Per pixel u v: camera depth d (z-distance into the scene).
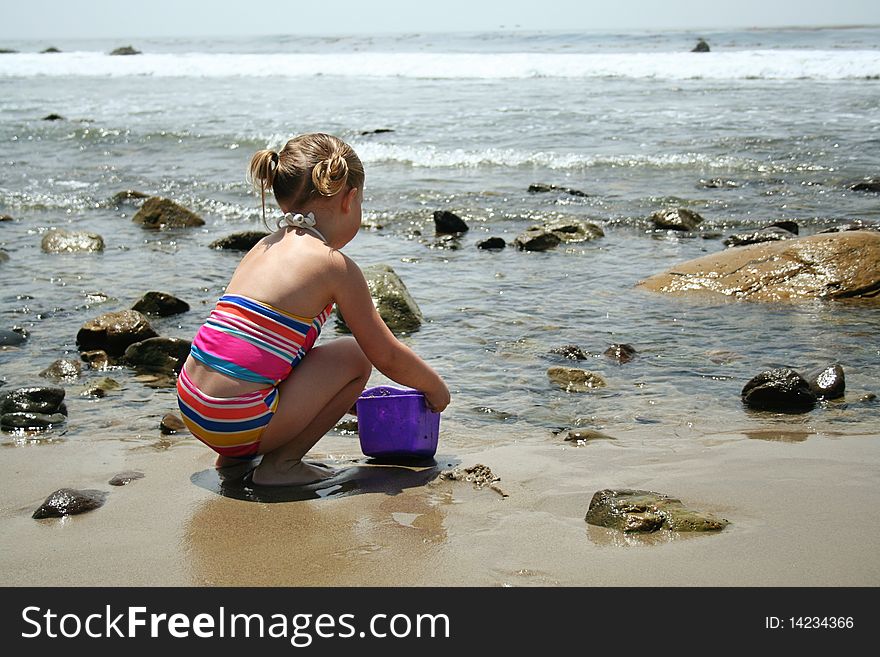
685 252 8.12
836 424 4.14
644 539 2.97
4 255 8.15
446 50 49.75
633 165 12.29
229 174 12.62
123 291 6.96
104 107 20.45
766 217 9.35
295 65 30.70
